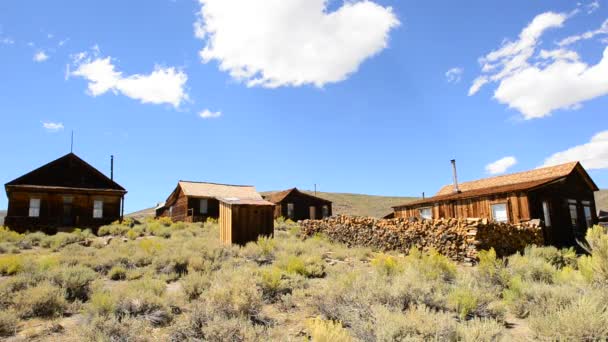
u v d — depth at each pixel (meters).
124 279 10.79
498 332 5.24
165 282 10.16
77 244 17.06
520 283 7.68
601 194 78.69
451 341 5.01
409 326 5.21
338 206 95.75
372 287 7.40
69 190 30.36
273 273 8.84
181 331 5.95
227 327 5.72
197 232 24.70
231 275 9.28
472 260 13.27
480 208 22.17
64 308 7.67
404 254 15.87
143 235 23.80
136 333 5.99
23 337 6.09
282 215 43.88
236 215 17.23
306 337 5.65
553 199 20.91
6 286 8.47
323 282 9.74
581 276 8.21
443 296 7.30
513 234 14.96
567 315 5.18
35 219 28.83
